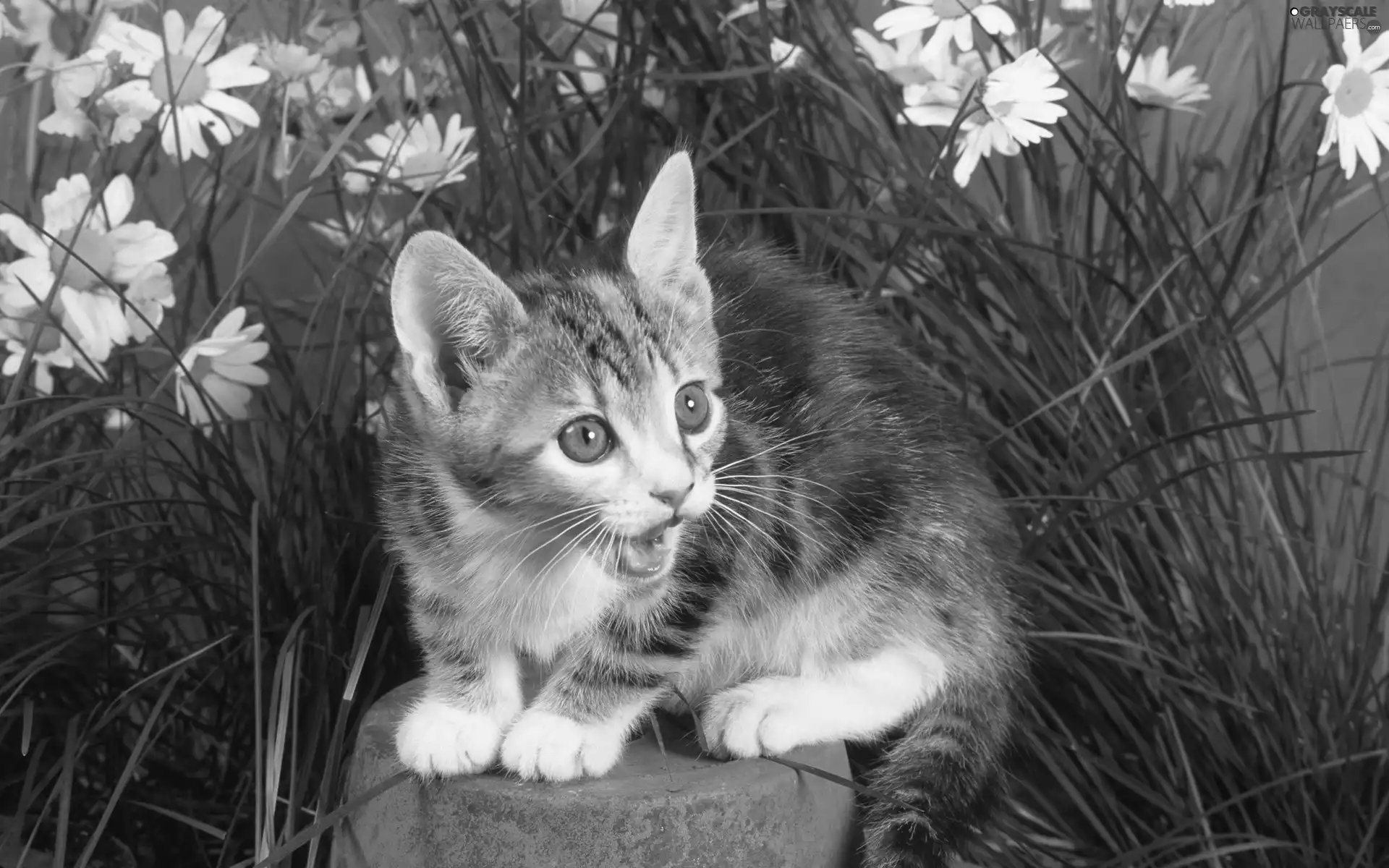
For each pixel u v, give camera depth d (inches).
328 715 34.0
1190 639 34.8
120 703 33.0
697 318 30.7
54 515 32.2
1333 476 35.9
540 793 28.9
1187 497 35.1
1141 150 35.8
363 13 37.8
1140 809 35.2
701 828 28.9
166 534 34.9
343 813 28.9
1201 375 34.6
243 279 35.4
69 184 33.0
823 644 31.6
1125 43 37.8
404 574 31.4
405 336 29.0
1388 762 33.6
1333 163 36.1
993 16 33.1
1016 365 35.8
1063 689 35.8
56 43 34.9
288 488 35.3
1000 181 39.6
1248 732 34.6
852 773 32.9
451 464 29.7
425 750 29.3
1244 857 34.1
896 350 33.7
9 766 34.5
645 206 30.8
